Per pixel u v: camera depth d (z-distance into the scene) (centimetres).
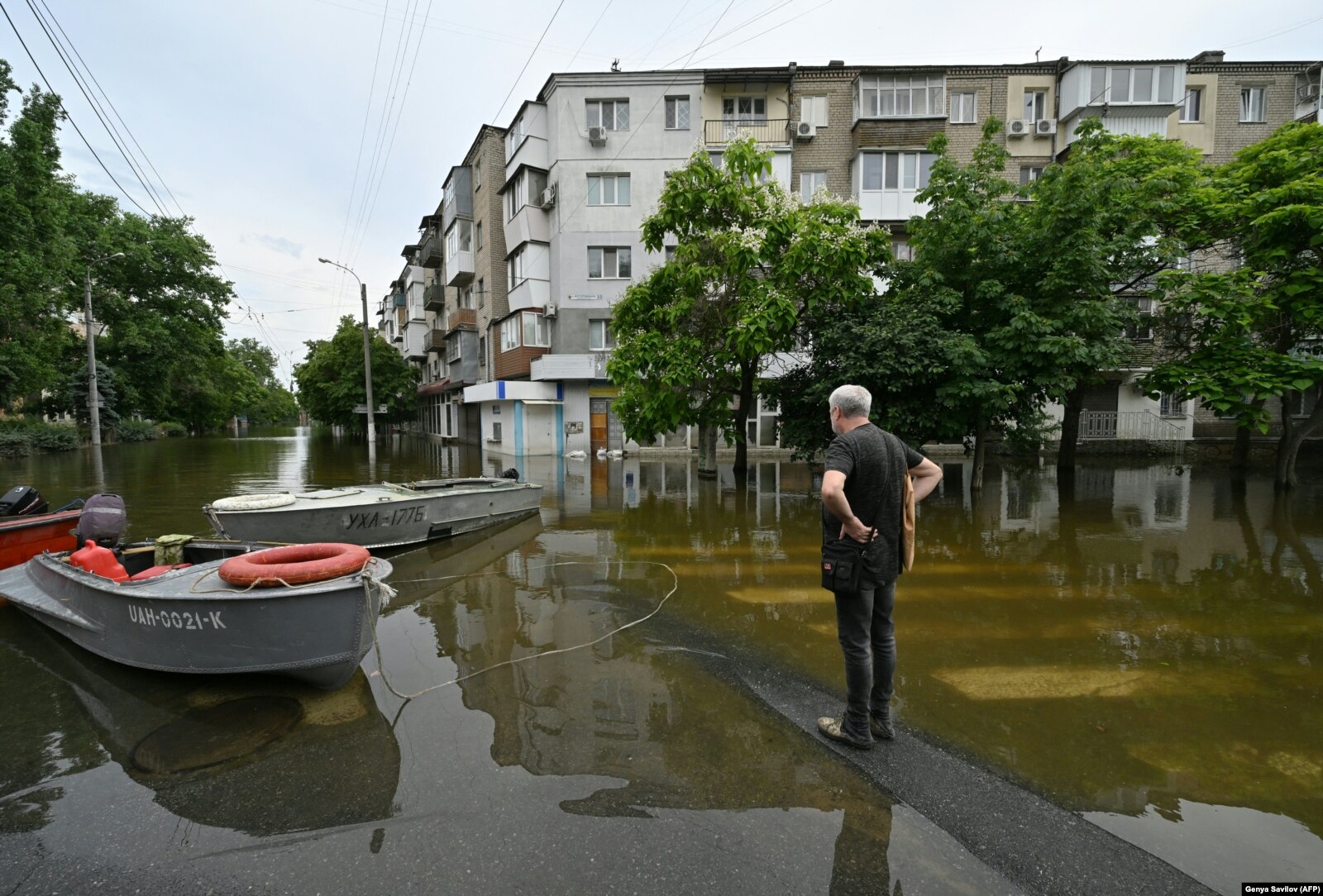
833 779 288
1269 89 2031
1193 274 1103
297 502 720
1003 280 1084
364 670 418
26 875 233
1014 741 322
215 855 243
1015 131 2053
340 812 268
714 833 251
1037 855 239
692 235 1213
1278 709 353
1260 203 1067
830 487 283
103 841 252
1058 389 995
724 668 419
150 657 395
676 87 2120
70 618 433
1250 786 282
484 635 483
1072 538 799
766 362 1597
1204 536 806
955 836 250
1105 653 434
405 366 3738
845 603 307
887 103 2077
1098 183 999
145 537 796
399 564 704
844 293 1120
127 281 3209
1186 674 399
